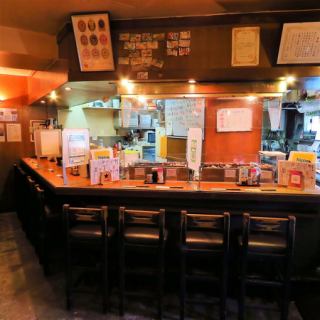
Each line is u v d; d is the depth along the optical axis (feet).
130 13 8.70
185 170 9.44
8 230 14.57
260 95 9.76
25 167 15.31
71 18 8.91
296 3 8.03
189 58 9.09
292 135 17.22
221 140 11.02
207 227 7.20
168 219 8.88
